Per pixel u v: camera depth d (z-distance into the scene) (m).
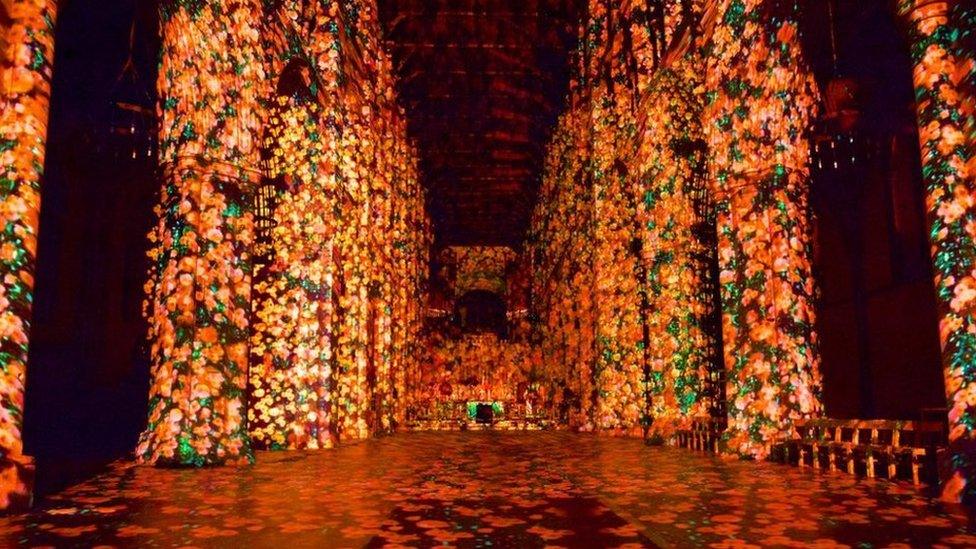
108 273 13.51
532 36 17.59
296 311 11.07
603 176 15.17
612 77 14.98
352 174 13.11
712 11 9.19
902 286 11.21
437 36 17.52
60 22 10.40
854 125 11.66
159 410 7.97
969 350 5.25
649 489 5.92
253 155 8.78
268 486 6.27
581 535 4.02
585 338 16.72
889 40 10.87
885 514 4.56
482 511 4.88
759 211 8.44
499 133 22.73
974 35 5.43
